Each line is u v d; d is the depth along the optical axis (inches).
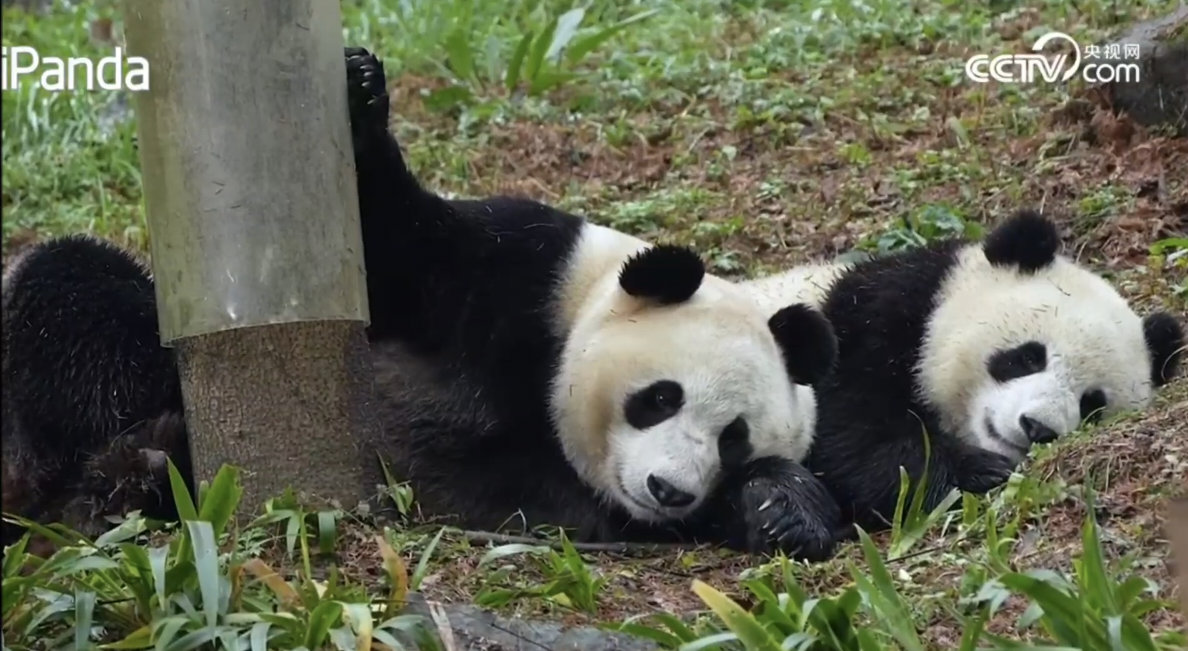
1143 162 533.3
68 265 336.5
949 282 413.7
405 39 743.1
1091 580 229.6
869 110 620.1
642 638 240.7
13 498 334.0
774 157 593.9
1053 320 393.1
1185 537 272.7
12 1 905.5
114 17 839.1
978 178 547.8
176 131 271.0
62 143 685.3
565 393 340.2
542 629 243.3
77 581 243.3
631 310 338.6
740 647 230.8
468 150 628.1
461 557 284.0
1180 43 544.1
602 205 571.8
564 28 702.5
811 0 748.6
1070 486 303.4
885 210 539.2
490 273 350.0
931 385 401.4
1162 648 224.2
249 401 279.9
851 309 413.7
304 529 257.9
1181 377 410.0
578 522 345.7
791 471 339.0
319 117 278.2
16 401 333.1
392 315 352.5
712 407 325.7
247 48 269.9
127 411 336.8
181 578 239.9
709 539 348.5
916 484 374.6
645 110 655.1
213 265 272.7
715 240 531.8
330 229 280.1
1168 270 478.9
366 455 295.3
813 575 294.8
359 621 225.1
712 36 724.7
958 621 242.4
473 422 349.1
